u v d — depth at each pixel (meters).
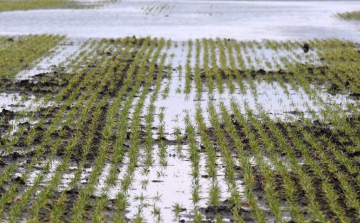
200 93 32.25
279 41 56.91
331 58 45.94
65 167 19.16
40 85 34.03
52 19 76.25
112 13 85.81
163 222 15.02
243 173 18.73
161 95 32.00
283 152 20.95
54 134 23.22
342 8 98.81
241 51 50.25
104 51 49.12
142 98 30.56
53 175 18.41
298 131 24.06
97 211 15.17
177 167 19.58
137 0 111.19
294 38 59.38
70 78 36.44
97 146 21.69
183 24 72.81
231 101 30.39
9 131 23.47
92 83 34.41
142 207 16.03
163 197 16.81
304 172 18.66
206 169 19.27
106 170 19.08
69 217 15.10
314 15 85.81
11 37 56.94
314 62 44.31
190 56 46.84
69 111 27.62
